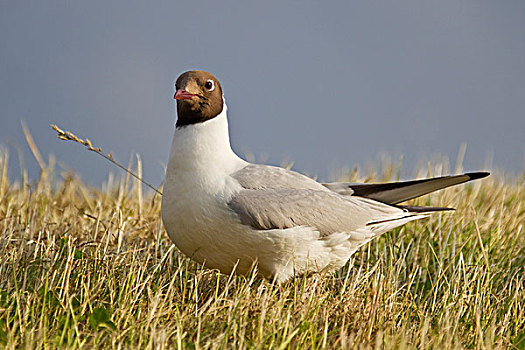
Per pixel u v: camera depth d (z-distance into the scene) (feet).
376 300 31.22
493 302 34.99
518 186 53.93
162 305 29.58
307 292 32.81
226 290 31.99
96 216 43.83
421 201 48.67
